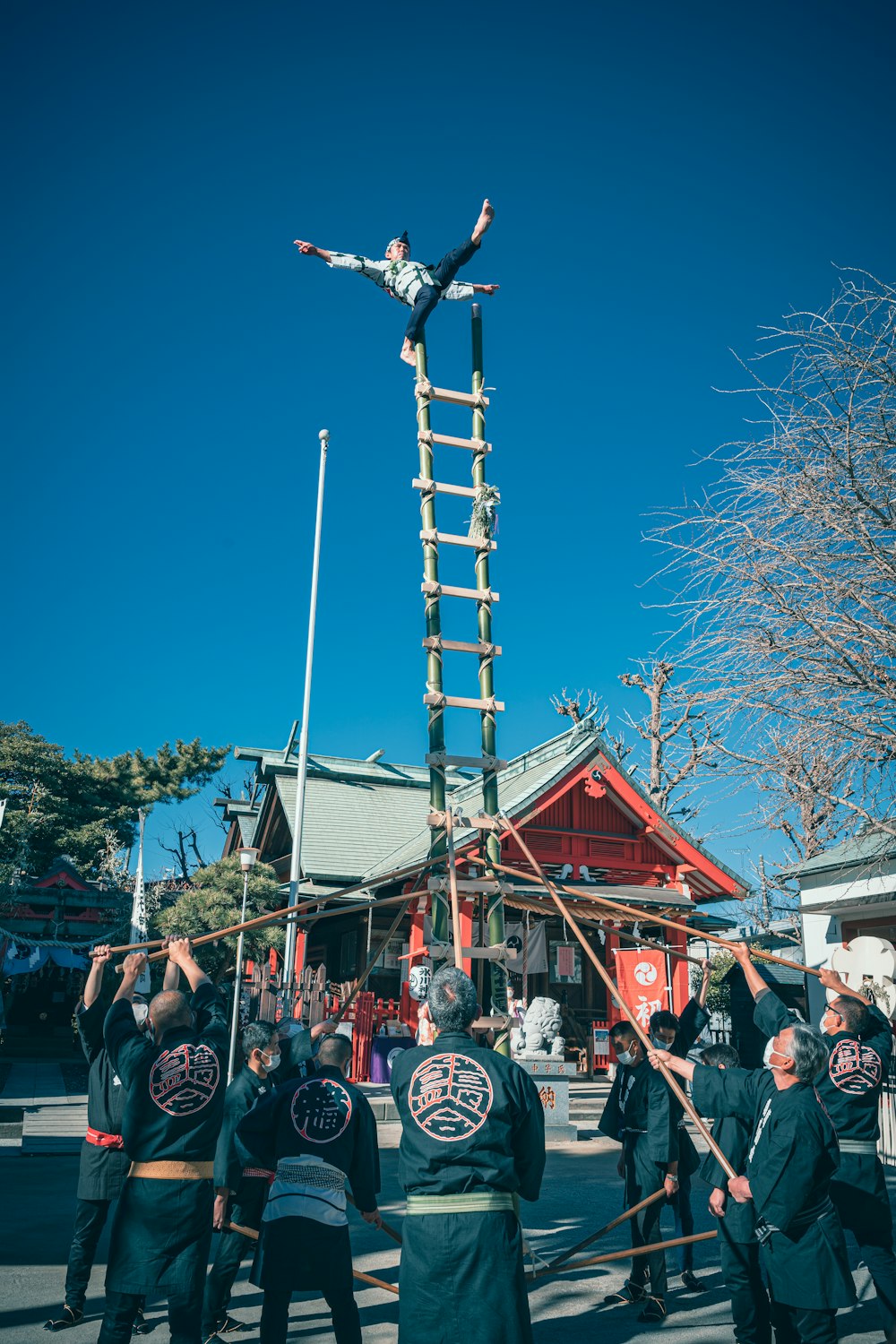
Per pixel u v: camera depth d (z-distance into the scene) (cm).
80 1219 522
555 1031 1466
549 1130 1373
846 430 816
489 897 648
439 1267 316
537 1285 630
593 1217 838
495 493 706
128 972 457
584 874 1973
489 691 685
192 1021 438
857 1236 505
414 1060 353
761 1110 426
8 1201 834
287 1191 408
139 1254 389
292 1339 498
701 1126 451
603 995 2170
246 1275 636
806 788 869
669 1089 600
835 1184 508
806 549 852
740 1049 2330
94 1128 531
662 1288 558
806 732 834
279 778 2514
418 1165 330
